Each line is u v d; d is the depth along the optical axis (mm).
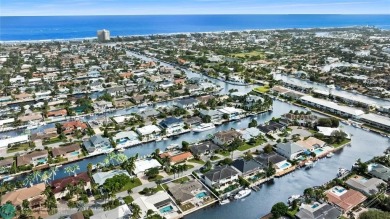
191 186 123188
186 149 156625
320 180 134500
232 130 172875
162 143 169625
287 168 141250
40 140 166875
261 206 117750
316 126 184500
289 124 188500
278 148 155000
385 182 126688
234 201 120500
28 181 126562
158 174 135625
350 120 199125
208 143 160000
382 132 181500
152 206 110562
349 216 108812
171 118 189875
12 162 142125
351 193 118000
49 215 108438
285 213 107938
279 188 128875
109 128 182250
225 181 127625
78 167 133125
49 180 132000
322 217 103188
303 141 161500
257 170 137375
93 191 120000
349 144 168375
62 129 175125
